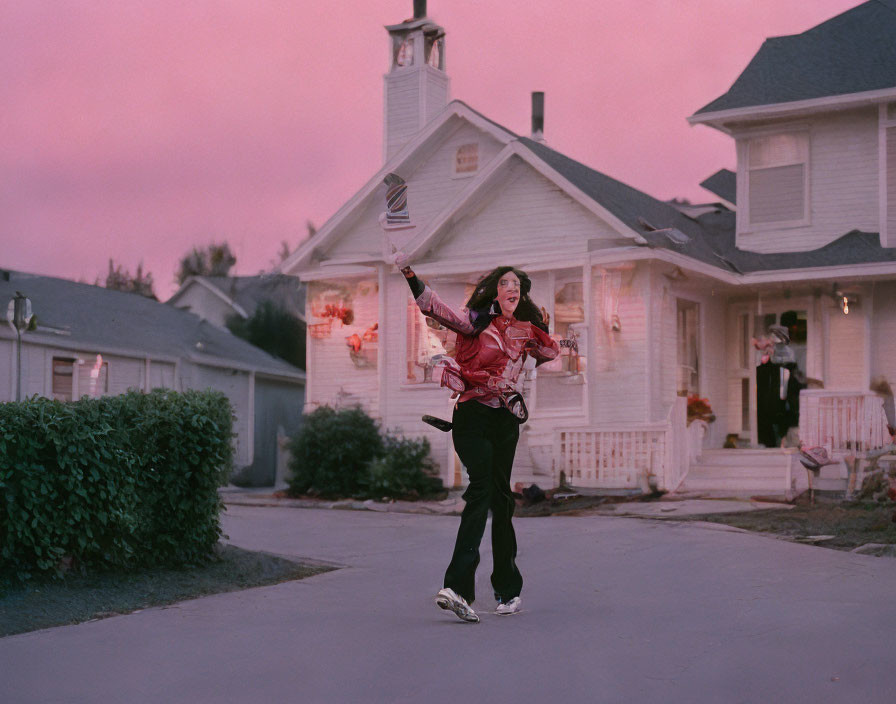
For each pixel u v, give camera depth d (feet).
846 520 35.40
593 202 53.72
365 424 57.82
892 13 62.64
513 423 20.79
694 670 16.03
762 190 60.39
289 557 30.04
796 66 60.85
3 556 23.15
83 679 16.20
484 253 58.54
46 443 23.76
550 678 15.75
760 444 56.85
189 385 78.18
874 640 17.78
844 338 55.98
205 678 16.19
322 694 15.24
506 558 21.06
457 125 62.75
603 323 53.98
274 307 117.60
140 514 26.48
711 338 58.70
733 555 28.22
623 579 25.21
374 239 64.85
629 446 46.06
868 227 57.47
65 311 73.77
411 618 20.93
